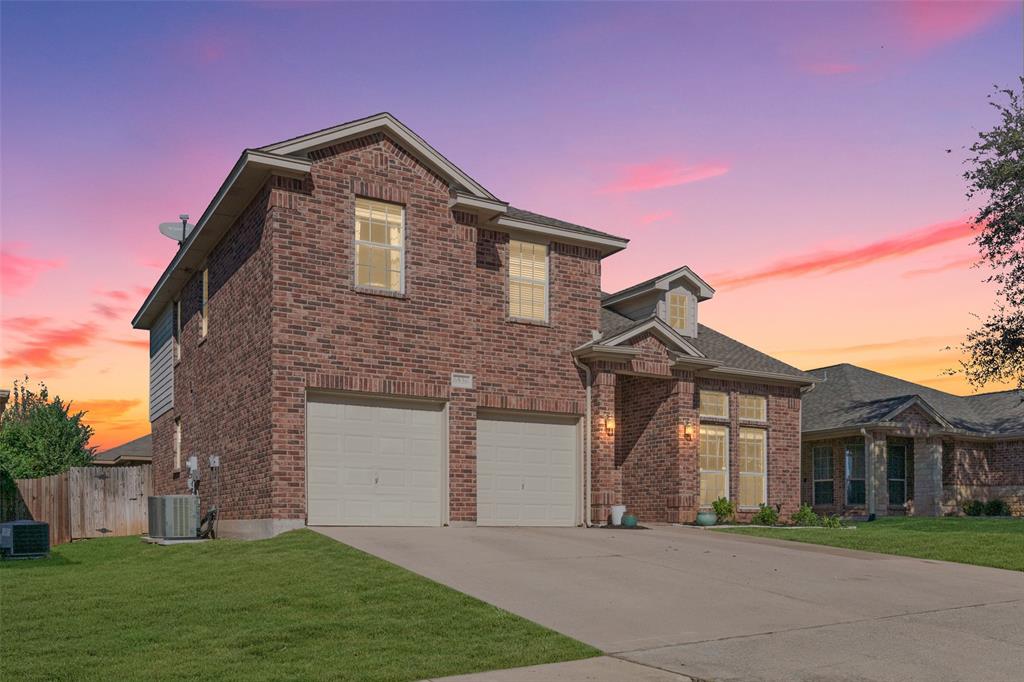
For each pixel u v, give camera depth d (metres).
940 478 32.94
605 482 21.88
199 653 9.02
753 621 10.56
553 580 12.66
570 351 22.33
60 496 23.72
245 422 19.06
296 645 9.32
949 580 13.54
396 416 19.31
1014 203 30.09
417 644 9.34
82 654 9.01
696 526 22.92
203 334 23.48
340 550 14.59
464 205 20.16
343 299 18.55
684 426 23.81
